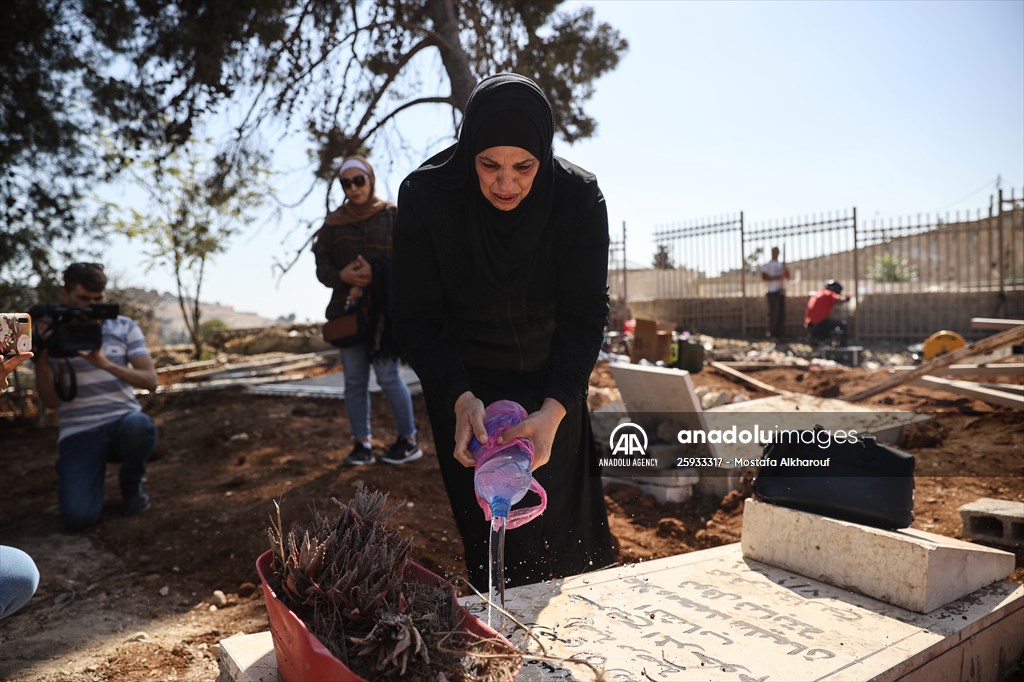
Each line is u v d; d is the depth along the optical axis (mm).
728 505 4605
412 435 5520
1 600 2316
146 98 9312
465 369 2707
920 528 3957
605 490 5047
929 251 14891
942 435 5859
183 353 14750
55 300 10742
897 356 12578
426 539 4023
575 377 2430
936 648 2406
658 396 5168
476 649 1628
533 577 2752
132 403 4961
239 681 2098
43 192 10211
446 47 8289
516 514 2350
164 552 4176
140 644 3143
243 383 9422
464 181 2406
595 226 2508
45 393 4688
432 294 2611
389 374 5367
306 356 13148
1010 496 4344
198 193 12055
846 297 13961
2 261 10164
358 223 5219
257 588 3682
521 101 2215
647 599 2729
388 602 1650
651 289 18016
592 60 9938
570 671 2213
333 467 5418
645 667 2240
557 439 2717
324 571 1734
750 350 13719
